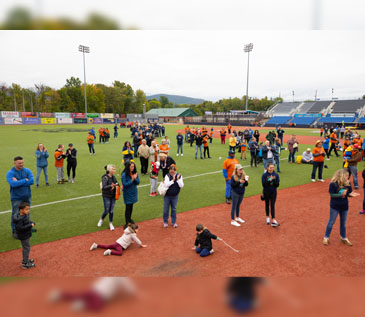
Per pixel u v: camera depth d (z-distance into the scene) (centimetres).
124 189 696
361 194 1011
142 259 566
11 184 636
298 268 529
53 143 2662
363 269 524
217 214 827
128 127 5953
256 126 6512
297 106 8488
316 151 1201
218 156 1941
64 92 9344
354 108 7262
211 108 13188
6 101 8512
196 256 579
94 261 557
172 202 714
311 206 895
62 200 948
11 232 699
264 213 838
